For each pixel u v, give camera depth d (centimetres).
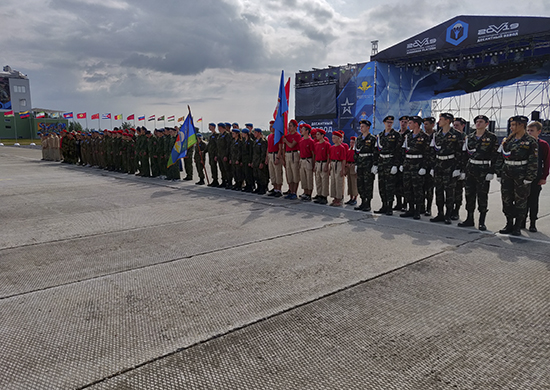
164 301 346
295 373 242
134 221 655
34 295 360
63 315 320
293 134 862
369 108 2123
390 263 441
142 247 508
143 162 1310
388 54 1995
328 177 809
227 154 1021
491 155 575
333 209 761
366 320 310
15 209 760
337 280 392
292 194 881
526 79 2283
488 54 1967
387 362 253
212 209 758
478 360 256
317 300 347
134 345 274
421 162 659
